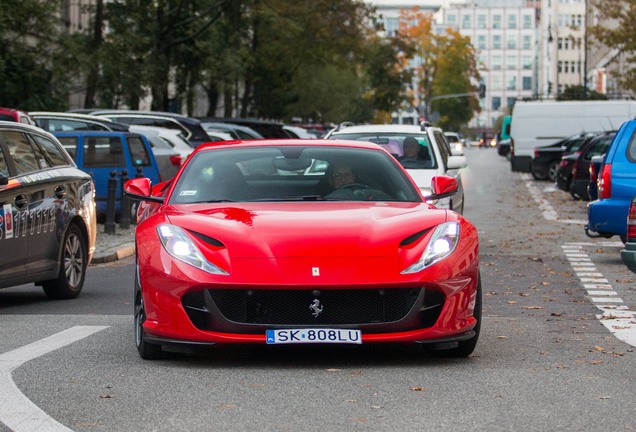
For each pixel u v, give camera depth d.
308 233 9.30
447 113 176.38
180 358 9.66
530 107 58.84
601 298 15.01
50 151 15.25
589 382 8.55
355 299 9.07
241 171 10.81
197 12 58.66
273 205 10.17
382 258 9.12
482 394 8.05
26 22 38.25
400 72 112.62
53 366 9.21
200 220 9.58
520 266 19.23
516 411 7.48
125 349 10.16
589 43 63.44
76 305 14.35
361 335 9.02
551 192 45.41
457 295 9.26
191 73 61.06
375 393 8.08
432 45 173.38
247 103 71.38
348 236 9.27
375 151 11.28
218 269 9.06
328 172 10.81
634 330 11.64
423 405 7.66
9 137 14.20
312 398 7.90
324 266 9.01
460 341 9.66
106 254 20.86
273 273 8.98
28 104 39.03
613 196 19.23
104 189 27.53
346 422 7.14
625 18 61.97
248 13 66.50
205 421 7.17
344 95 92.69
